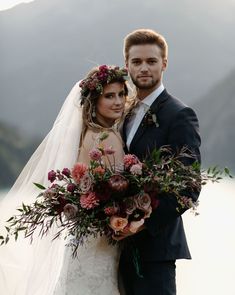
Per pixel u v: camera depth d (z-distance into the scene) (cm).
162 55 368
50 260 374
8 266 393
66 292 358
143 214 332
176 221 367
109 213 324
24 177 400
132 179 326
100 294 355
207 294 580
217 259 677
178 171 327
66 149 371
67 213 327
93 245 356
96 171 325
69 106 382
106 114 368
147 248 356
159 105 362
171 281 359
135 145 360
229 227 769
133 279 362
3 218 398
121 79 366
